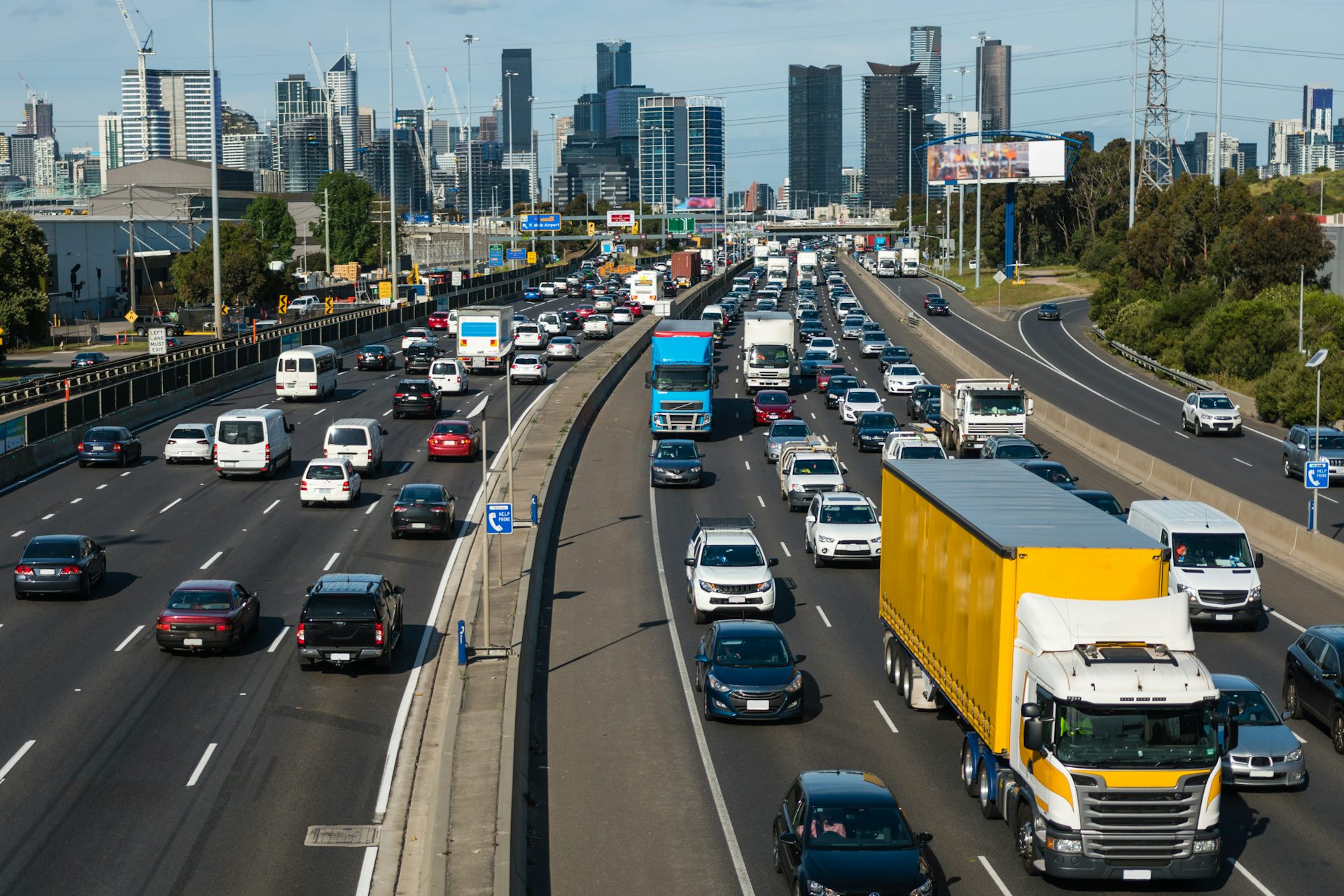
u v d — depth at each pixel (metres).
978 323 123.31
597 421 70.50
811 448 52.56
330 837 21.83
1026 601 20.34
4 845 21.41
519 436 63.47
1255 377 85.06
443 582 39.12
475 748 25.09
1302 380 69.50
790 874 19.02
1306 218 100.81
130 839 21.67
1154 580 20.59
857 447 62.19
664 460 53.84
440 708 28.38
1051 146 163.12
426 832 22.08
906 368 80.44
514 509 47.56
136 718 27.66
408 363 90.12
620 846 21.20
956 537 23.66
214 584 32.66
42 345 123.81
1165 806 18.86
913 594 27.23
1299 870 20.23
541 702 28.73
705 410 64.06
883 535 30.58
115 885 19.97
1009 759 20.89
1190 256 116.75
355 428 54.53
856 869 17.88
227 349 83.06
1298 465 54.53
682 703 28.59
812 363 86.44
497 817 21.75
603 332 112.19
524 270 189.25
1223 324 87.69
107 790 23.77
